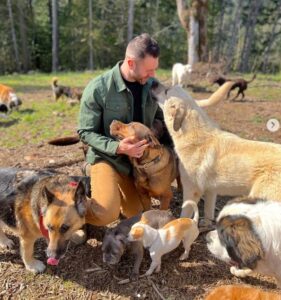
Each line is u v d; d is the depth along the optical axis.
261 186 3.36
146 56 3.27
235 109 9.55
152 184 3.68
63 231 2.92
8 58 31.58
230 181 3.55
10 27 30.77
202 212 4.44
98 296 3.18
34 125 8.63
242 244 2.56
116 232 3.34
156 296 3.16
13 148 6.91
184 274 3.40
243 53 37.69
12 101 10.05
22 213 3.14
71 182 3.28
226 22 41.81
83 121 3.61
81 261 3.55
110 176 3.61
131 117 3.72
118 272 3.42
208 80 13.58
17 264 3.53
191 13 15.24
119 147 3.35
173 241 3.25
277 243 2.56
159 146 3.53
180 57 36.44
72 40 32.41
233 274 3.35
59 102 11.19
